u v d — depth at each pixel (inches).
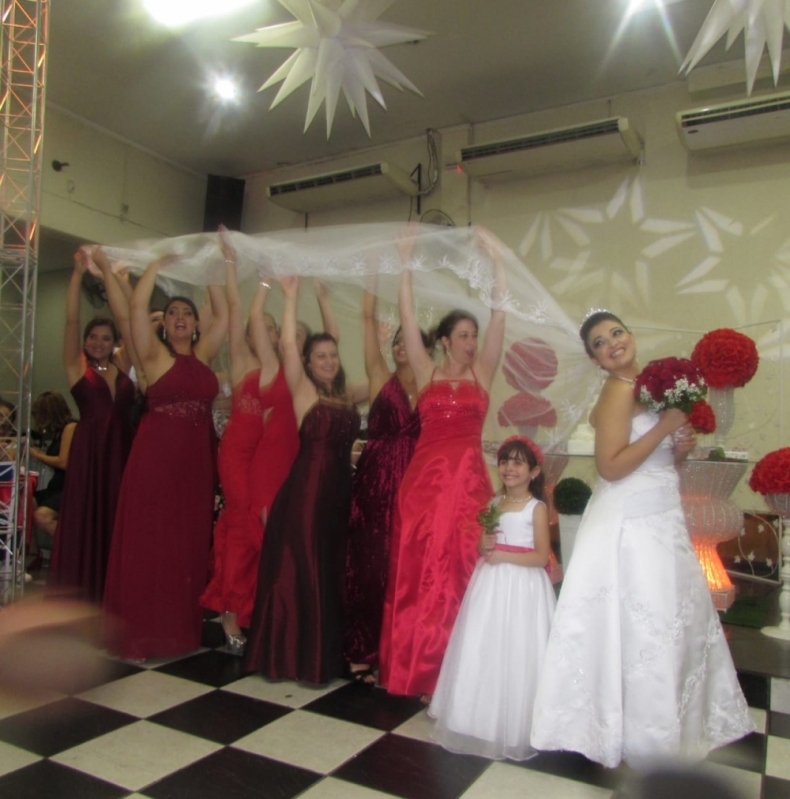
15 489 143.0
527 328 116.0
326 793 81.0
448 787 83.0
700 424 83.4
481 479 110.8
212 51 219.0
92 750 90.5
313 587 114.5
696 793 80.4
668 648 82.2
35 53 148.1
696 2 188.9
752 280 217.3
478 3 191.9
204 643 137.6
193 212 308.7
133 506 127.0
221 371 141.2
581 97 242.7
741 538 206.1
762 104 199.2
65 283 260.2
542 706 85.3
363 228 120.3
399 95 242.1
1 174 152.8
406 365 120.6
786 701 110.0
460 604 106.0
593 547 86.9
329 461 118.7
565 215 246.2
